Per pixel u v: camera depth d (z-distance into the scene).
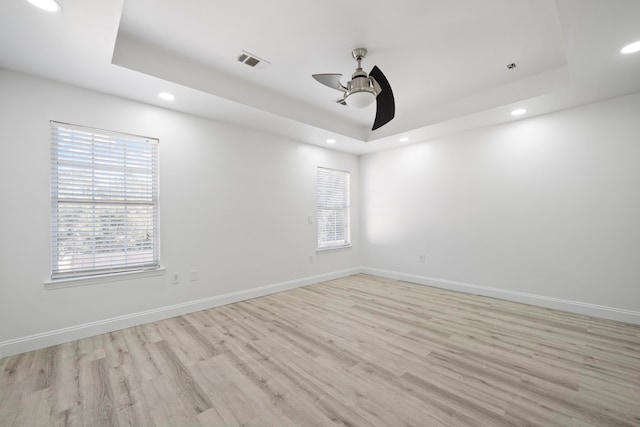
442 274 4.38
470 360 2.15
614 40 2.01
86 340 2.54
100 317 2.70
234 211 3.71
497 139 3.81
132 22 2.14
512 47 2.49
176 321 3.01
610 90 2.81
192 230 3.32
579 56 2.21
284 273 4.28
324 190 5.02
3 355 2.23
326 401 1.69
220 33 2.28
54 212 2.52
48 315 2.45
